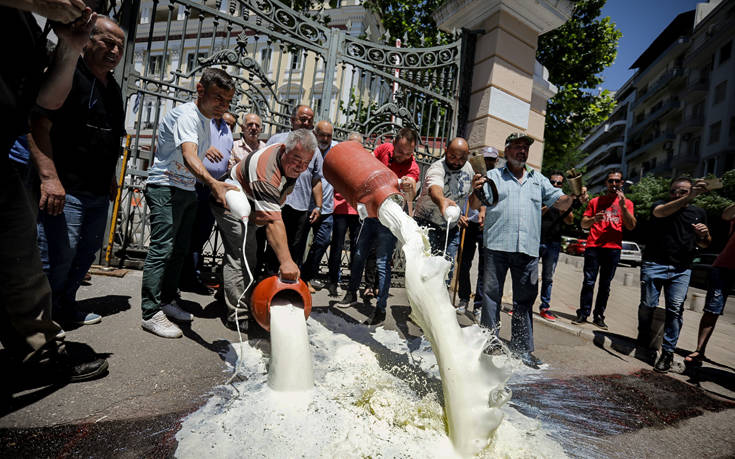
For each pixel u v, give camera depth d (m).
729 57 30.52
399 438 1.72
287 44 5.01
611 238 4.78
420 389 2.28
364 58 5.46
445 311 1.95
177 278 3.01
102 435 1.57
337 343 2.97
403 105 5.81
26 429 1.55
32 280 1.73
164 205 2.62
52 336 1.84
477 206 3.38
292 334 2.09
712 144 32.12
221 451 1.53
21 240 1.65
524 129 6.19
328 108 5.16
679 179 3.63
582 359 3.53
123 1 4.06
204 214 3.96
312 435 1.67
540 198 3.21
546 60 13.31
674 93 39.44
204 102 2.63
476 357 1.81
